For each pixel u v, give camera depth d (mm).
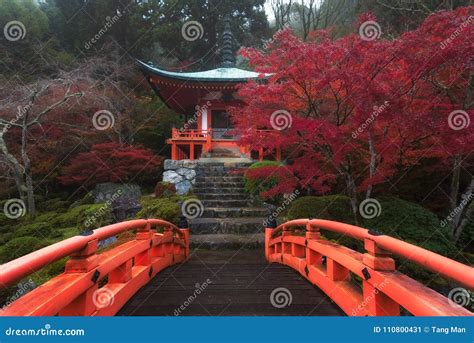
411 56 4594
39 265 1686
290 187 6887
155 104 18141
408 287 1939
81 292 2176
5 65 15953
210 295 3721
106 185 12328
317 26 18562
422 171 8734
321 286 3711
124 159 12812
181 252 6246
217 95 14797
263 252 7000
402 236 5895
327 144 6020
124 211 9086
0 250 6863
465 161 7328
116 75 17141
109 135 14414
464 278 1348
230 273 4914
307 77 5383
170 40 20594
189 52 21844
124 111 15672
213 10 20969
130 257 3395
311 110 6379
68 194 14469
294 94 6246
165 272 4930
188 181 11320
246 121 6922
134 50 20828
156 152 17438
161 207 8203
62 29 21062
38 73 16312
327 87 5688
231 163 11711
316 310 3184
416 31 4582
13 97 11555
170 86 13508
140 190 12953
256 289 3955
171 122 18266
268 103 6180
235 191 10320
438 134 5105
